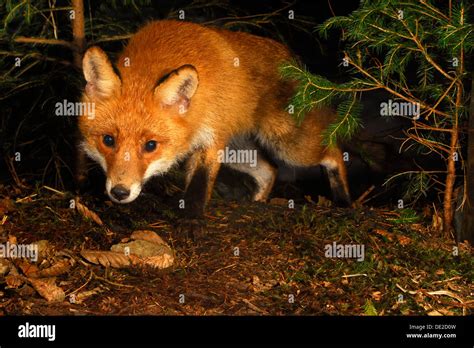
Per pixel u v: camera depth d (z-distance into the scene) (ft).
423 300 2.99
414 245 3.52
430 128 3.76
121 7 5.32
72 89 4.69
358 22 3.37
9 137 4.79
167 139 3.43
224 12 5.98
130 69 3.53
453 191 4.05
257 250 3.35
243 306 2.82
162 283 2.92
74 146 4.70
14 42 4.56
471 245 3.63
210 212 3.87
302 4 6.84
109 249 3.18
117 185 3.28
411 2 3.35
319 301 2.90
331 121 4.54
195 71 3.30
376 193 5.68
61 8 4.54
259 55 4.24
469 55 3.69
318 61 6.53
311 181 6.09
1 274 2.84
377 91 6.20
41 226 3.26
